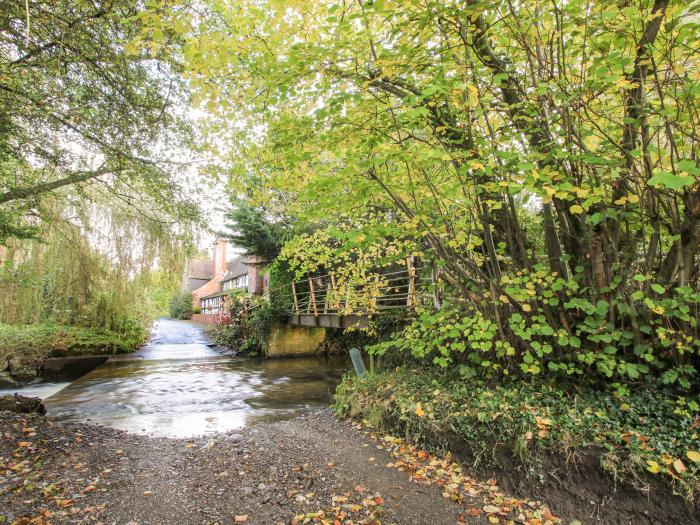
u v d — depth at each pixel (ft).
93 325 44.42
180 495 10.68
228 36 10.85
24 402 18.86
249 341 53.47
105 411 23.79
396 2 8.60
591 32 9.20
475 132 11.96
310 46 9.69
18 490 10.35
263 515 9.54
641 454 9.12
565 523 9.13
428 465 12.00
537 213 15.02
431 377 16.06
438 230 12.60
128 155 21.06
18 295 33.63
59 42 15.79
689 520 8.13
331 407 19.76
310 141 11.68
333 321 35.12
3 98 16.81
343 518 9.35
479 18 10.55
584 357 10.94
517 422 11.21
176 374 38.04
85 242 34.94
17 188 21.24
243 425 20.22
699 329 10.23
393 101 12.66
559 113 10.28
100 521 9.23
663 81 9.07
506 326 13.33
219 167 20.12
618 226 11.06
